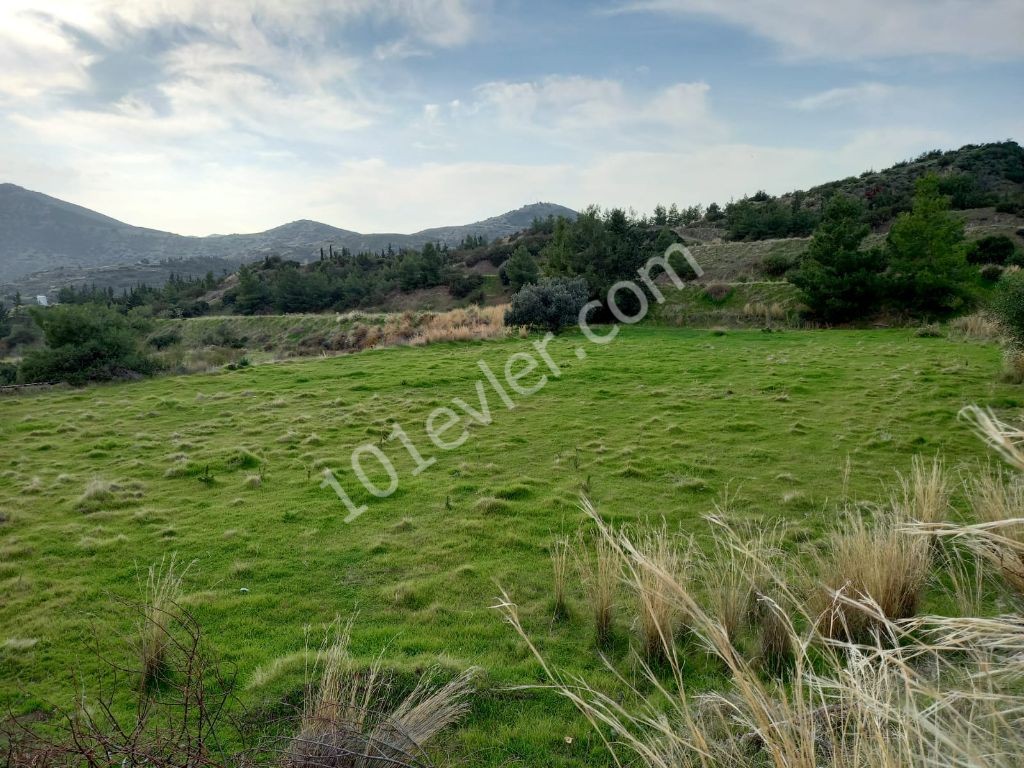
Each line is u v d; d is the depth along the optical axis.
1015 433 2.23
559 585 4.95
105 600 5.38
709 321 30.52
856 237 27.16
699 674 3.90
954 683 2.62
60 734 3.47
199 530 7.04
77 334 18.02
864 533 4.72
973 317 21.14
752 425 10.74
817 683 2.46
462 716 3.58
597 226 33.81
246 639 4.64
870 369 15.16
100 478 9.05
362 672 3.86
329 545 6.51
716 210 73.50
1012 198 50.53
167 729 3.16
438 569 5.84
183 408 13.77
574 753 3.27
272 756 3.12
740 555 5.18
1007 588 3.97
